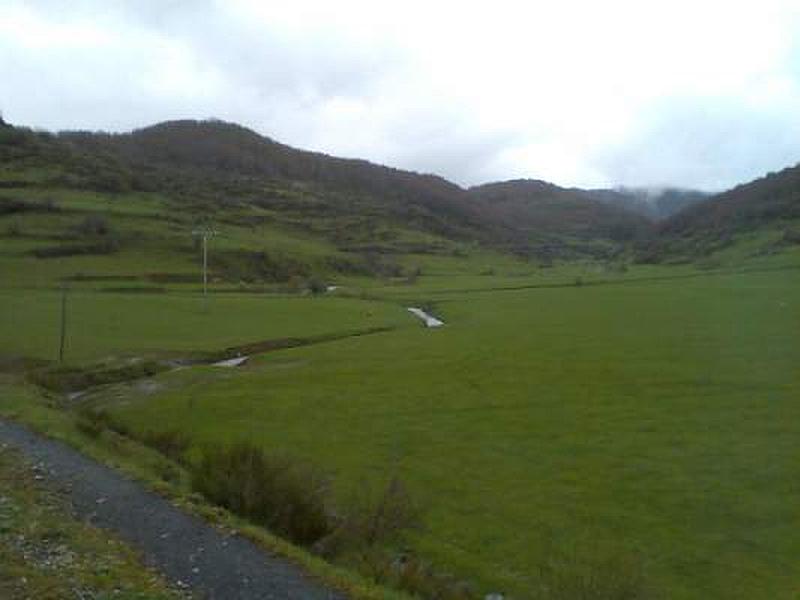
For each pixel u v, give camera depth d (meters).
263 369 63.53
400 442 39.78
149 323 89.00
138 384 57.72
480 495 31.16
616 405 45.72
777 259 175.12
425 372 59.06
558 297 125.12
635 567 23.34
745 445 36.56
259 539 19.02
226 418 46.09
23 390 43.53
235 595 15.91
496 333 80.81
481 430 41.72
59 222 167.75
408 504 26.59
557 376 54.97
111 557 17.08
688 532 26.83
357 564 19.33
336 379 57.66
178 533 19.30
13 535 17.83
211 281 147.12
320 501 22.52
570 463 35.19
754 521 27.59
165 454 32.31
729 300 104.94
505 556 24.88
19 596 14.27
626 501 30.06
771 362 56.38
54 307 97.31
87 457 26.72
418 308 120.94
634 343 68.12
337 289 150.88
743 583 22.94
